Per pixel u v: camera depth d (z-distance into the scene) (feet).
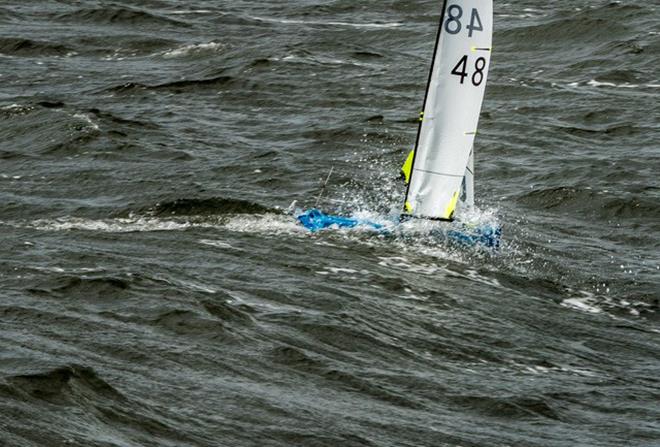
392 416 253.24
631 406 277.44
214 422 238.48
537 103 600.80
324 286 333.83
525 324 326.85
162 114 556.92
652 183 471.21
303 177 453.99
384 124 546.26
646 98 611.88
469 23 359.66
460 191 376.89
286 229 384.68
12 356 254.27
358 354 288.92
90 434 224.12
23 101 572.10
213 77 632.79
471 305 334.65
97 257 344.08
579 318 337.52
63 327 281.33
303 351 283.18
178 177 444.55
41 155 476.54
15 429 220.84
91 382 246.47
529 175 479.41
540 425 259.39
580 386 287.28
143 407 240.53
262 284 330.34
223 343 281.54
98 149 483.10
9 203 404.98
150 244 362.74
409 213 379.96
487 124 558.97
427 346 301.84
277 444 232.94
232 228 384.06
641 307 350.64
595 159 501.97
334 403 256.11
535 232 408.67
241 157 478.59
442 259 366.84
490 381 282.36
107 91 605.31
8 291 304.71
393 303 328.08
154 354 269.64
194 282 325.01
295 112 571.69
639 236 413.59
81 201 410.31
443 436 245.24
